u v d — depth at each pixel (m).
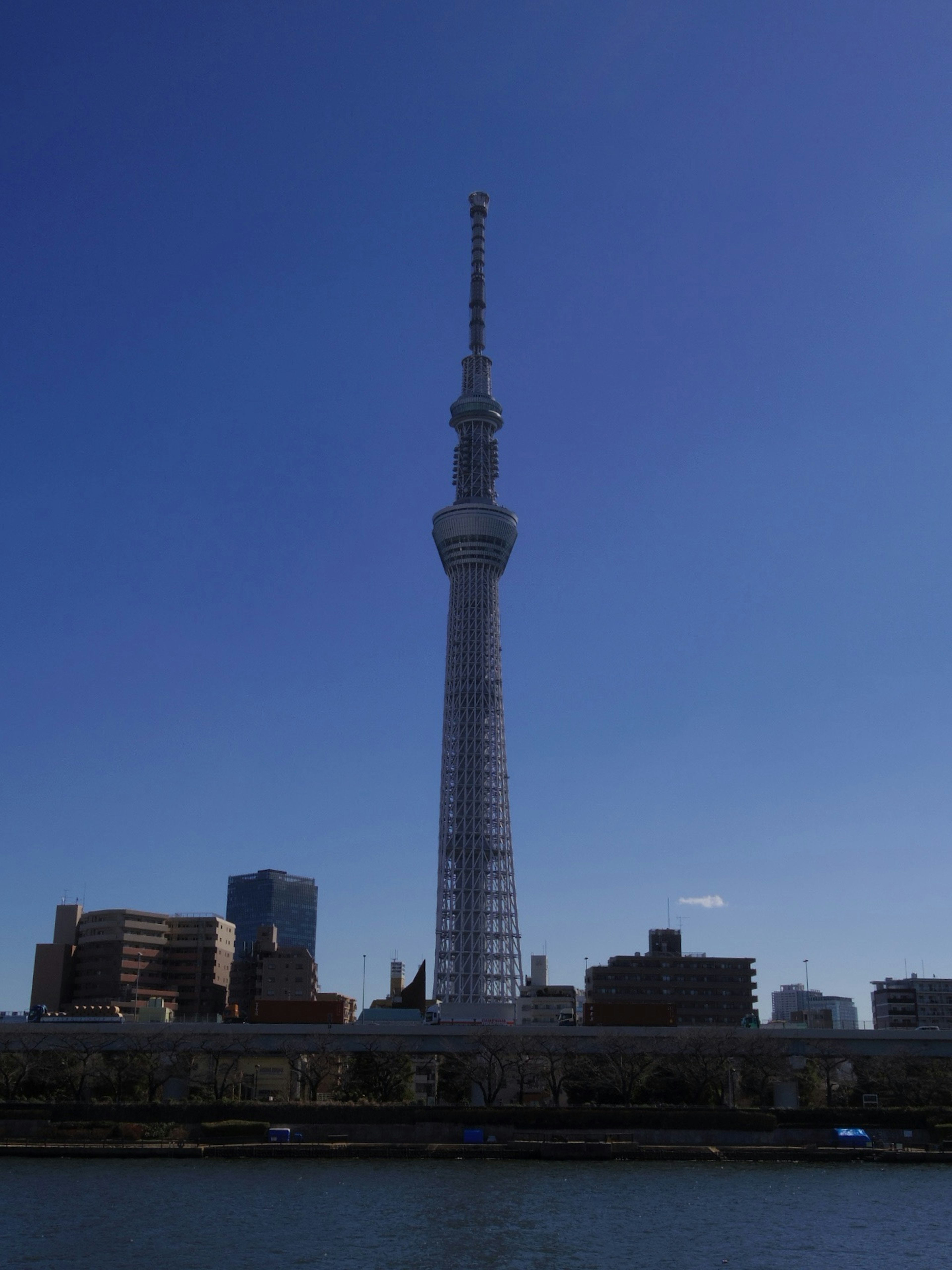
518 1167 150.88
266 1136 165.00
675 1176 143.62
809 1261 97.81
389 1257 97.94
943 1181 139.75
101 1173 140.88
